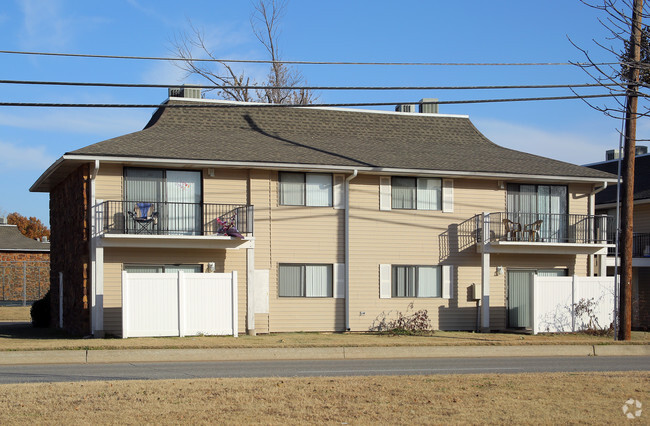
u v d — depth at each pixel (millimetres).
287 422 9344
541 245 27828
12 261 51312
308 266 26531
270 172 26172
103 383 12516
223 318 23297
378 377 13477
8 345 19781
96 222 23922
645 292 32719
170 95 30266
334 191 26875
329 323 26562
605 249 28938
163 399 10828
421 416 9734
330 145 28828
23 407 10172
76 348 18781
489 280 28234
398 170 26781
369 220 27172
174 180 25078
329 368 16344
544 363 17875
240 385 12234
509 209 28812
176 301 22766
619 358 19734
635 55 12688
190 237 24062
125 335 22172
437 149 30562
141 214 24094
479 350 20688
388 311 27156
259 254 25875
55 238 30859
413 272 27594
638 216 34500
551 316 26672
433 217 27891
